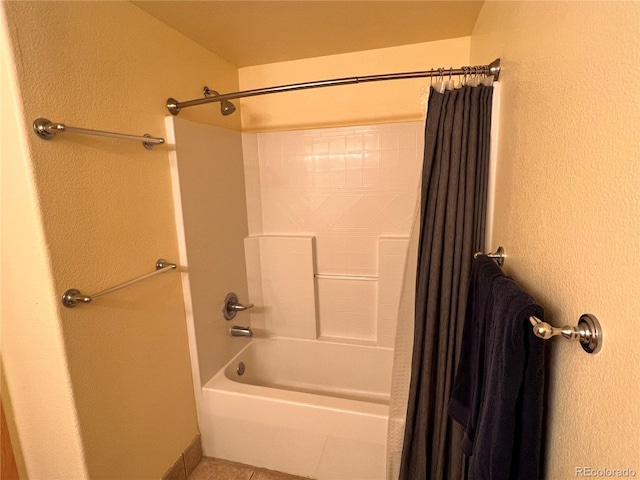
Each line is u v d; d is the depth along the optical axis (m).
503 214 1.09
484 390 0.85
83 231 1.11
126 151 1.28
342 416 1.47
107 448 1.20
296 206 2.16
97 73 1.17
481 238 1.24
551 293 0.72
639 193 0.44
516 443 0.68
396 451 1.42
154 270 1.41
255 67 2.12
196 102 1.49
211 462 1.68
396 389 1.44
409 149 1.94
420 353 1.30
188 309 1.61
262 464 1.63
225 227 1.93
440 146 1.21
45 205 0.99
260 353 2.24
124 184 1.27
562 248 0.67
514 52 0.99
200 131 1.69
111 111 1.22
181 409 1.58
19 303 1.05
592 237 0.56
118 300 1.24
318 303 2.24
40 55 0.98
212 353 1.78
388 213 2.03
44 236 0.99
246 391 1.63
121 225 1.25
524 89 0.90
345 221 2.10
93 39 1.15
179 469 1.55
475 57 1.62
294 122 2.11
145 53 1.39
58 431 1.11
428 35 1.75
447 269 1.23
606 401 0.52
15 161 0.96
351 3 1.41
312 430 1.52
